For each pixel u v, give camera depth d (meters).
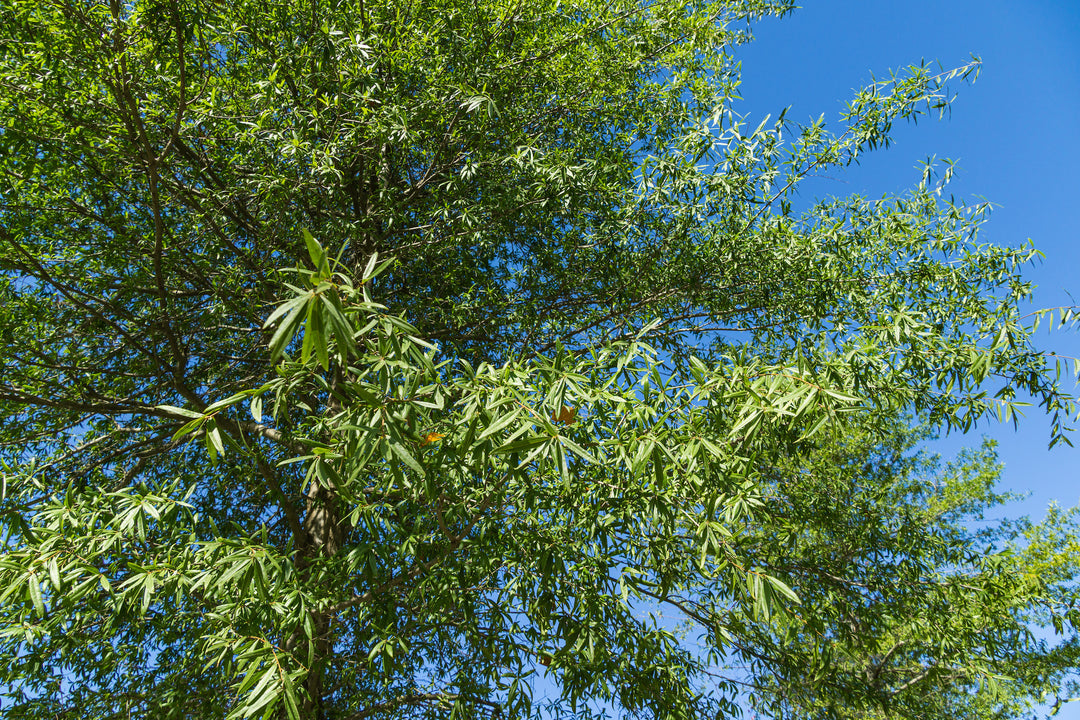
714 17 6.54
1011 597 6.17
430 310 6.17
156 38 4.40
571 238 5.96
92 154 4.72
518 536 3.59
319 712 4.74
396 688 4.93
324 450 2.39
